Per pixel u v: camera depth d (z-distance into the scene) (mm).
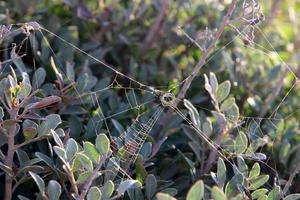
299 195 1137
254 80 1526
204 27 1652
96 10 1652
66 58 1419
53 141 1242
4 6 1571
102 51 1501
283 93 1536
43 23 1529
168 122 1322
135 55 1602
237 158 1214
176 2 1746
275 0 1679
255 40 1639
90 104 1331
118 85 1390
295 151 1350
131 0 1705
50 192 1091
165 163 1251
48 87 1288
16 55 1238
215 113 1257
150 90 1438
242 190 1145
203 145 1259
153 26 1607
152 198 1158
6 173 1146
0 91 1139
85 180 1092
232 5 1226
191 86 1459
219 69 1518
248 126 1344
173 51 1658
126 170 1184
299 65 1636
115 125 1237
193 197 980
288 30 2115
